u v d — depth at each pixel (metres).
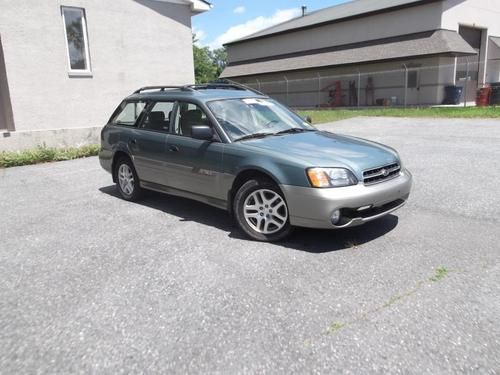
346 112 21.31
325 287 3.45
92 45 12.60
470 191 6.10
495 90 20.94
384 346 2.67
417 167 7.85
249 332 2.87
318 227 4.12
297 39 32.47
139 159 6.00
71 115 12.44
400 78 24.72
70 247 4.53
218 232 4.85
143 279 3.70
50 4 11.63
